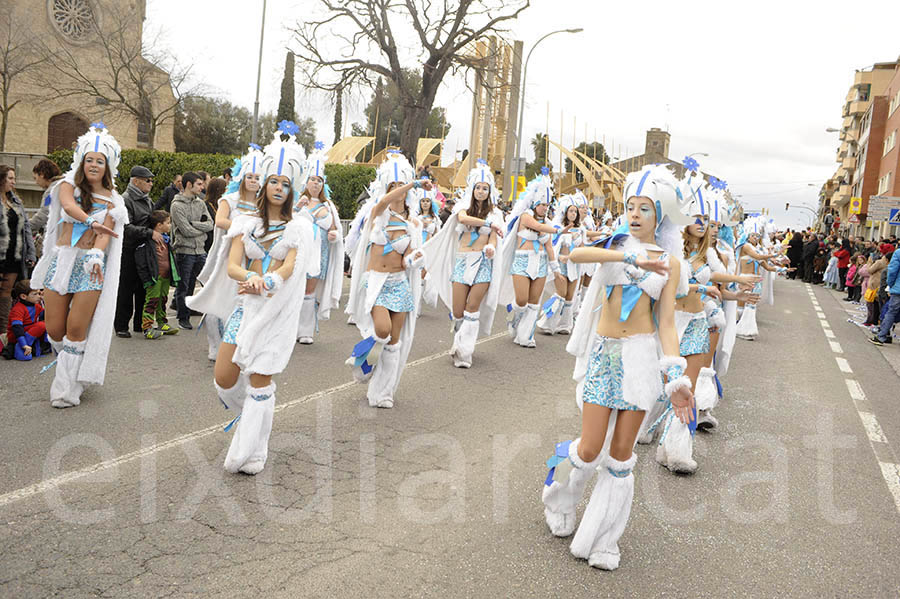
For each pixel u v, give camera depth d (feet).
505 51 108.88
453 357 30.32
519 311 34.88
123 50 134.41
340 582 12.03
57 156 98.84
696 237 19.10
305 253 16.40
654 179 13.17
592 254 13.15
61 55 142.10
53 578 11.55
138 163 84.94
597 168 170.50
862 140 204.85
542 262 34.47
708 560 13.93
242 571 12.17
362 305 22.86
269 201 16.49
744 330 44.01
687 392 12.48
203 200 36.29
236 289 18.51
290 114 159.84
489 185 29.55
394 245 22.25
